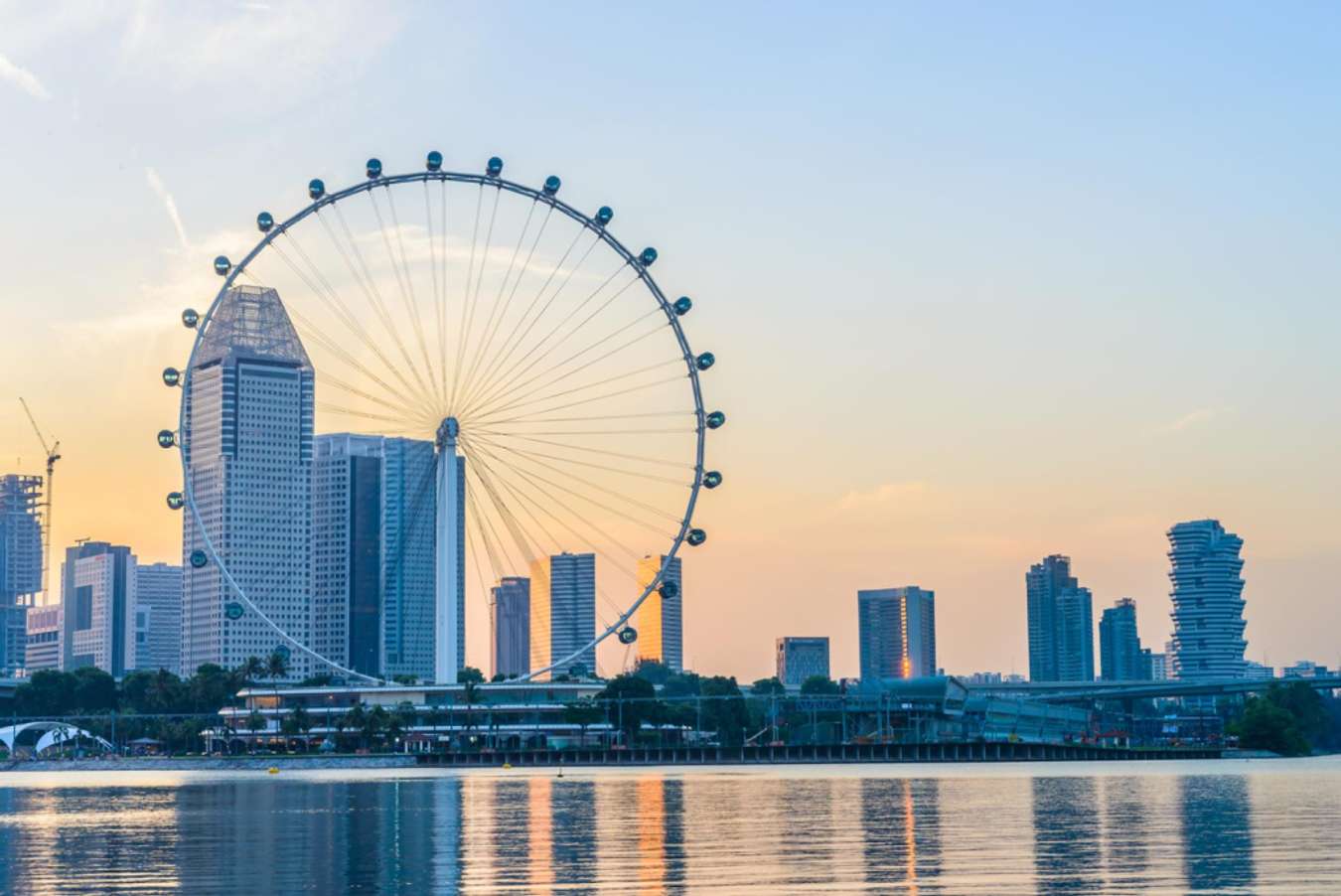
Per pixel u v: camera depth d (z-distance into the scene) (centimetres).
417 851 11388
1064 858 10262
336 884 9512
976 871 9600
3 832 13788
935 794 18725
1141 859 10150
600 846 11556
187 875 10081
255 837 12850
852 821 13738
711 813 15238
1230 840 11412
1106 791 19162
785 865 10081
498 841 12100
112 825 14575
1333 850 10600
